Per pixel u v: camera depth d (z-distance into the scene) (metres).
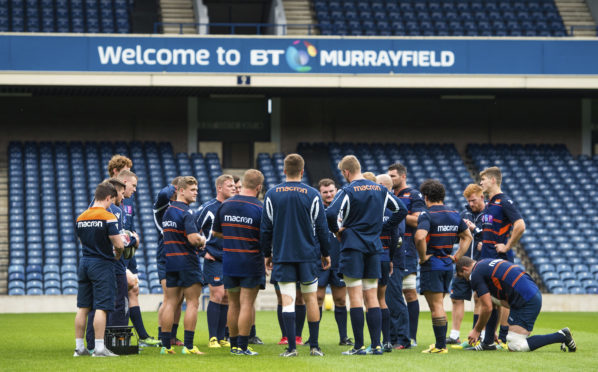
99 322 11.80
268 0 42.66
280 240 11.58
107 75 32.03
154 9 40.38
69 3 39.91
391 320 13.31
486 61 33.59
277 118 38.75
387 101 39.47
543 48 33.75
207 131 38.44
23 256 30.03
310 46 33.09
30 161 34.47
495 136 39.81
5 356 12.13
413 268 13.70
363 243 11.68
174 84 32.38
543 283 30.81
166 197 13.48
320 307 14.84
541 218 33.94
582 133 40.22
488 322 12.71
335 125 39.09
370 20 41.44
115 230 11.83
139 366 10.38
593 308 29.31
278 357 11.47
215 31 45.75
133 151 36.00
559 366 10.52
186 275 12.26
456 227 12.89
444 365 10.51
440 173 36.25
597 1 42.34
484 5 42.97
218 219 12.06
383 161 36.72
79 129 37.25
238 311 12.12
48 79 31.75
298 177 11.83
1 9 38.59
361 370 9.93
